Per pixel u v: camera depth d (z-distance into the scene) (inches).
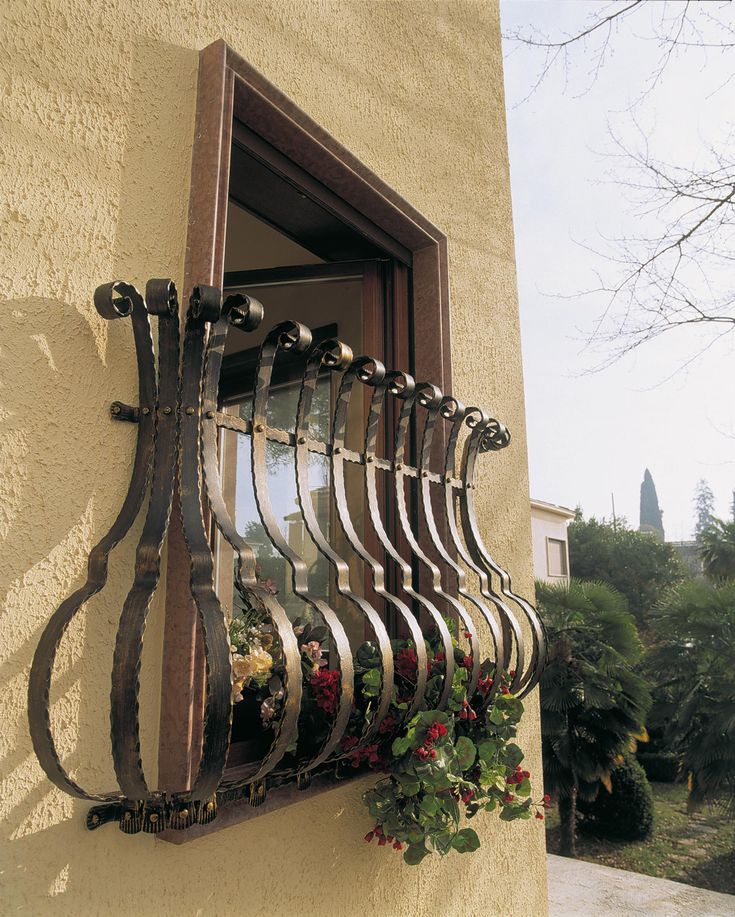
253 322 41.9
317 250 79.1
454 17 93.0
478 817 73.6
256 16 58.2
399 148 76.7
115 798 34.5
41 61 39.8
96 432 39.4
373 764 51.9
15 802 33.0
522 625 87.0
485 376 87.2
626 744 293.9
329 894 52.2
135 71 45.8
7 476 34.9
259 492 45.8
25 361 36.4
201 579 35.3
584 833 343.0
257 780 38.8
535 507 517.0
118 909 37.1
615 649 301.1
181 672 40.1
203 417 40.6
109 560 39.1
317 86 64.9
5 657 33.5
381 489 74.7
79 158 41.1
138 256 43.7
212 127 48.8
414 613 70.1
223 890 43.6
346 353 52.2
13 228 36.9
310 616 72.7
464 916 68.2
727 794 283.9
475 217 90.7
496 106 100.8
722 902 163.0
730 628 291.1
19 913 32.6
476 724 60.5
